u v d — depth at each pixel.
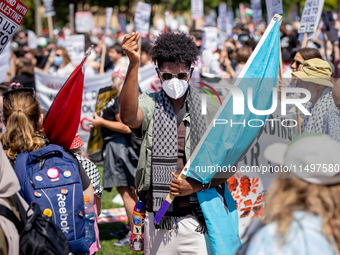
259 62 5.47
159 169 5.37
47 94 16.64
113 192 14.27
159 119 5.42
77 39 20.22
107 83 15.53
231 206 5.65
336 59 14.59
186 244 5.41
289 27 25.92
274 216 3.16
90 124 9.21
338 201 3.10
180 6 64.19
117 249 9.41
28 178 4.57
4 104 5.14
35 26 60.88
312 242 2.92
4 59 15.80
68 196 4.57
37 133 5.12
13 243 4.04
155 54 5.36
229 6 58.97
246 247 3.24
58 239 4.26
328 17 13.24
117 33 40.16
